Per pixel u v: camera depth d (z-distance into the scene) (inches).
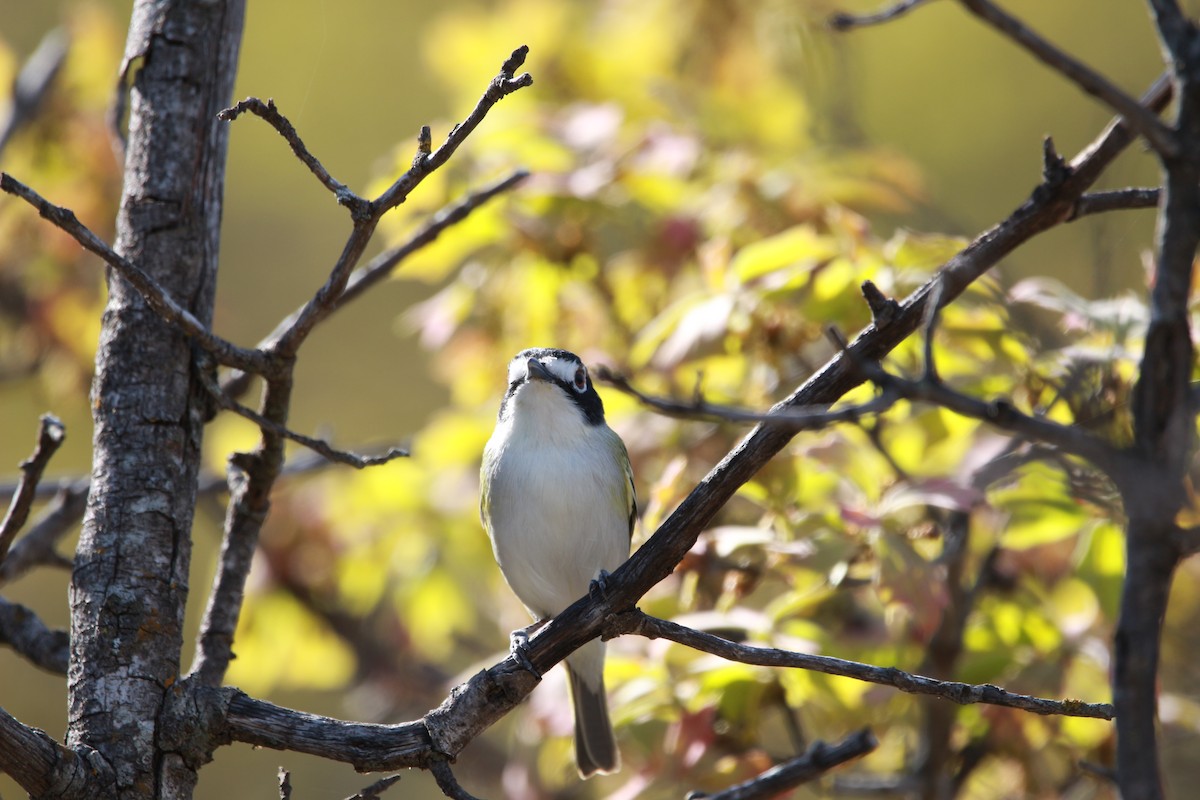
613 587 234.8
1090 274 308.7
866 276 346.9
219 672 268.1
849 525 314.5
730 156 440.5
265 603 464.4
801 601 322.3
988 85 778.8
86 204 472.7
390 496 454.3
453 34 512.4
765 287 348.2
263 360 244.4
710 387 380.2
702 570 335.0
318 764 681.6
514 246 417.1
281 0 876.0
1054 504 317.4
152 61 262.7
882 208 422.9
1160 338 160.7
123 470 241.6
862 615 352.5
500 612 450.6
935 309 175.6
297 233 842.8
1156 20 164.1
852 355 168.1
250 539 278.1
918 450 362.3
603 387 403.9
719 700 323.3
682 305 368.5
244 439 479.2
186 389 251.0
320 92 864.9
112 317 252.4
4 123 466.6
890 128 775.1
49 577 719.1
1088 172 212.8
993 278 348.5
